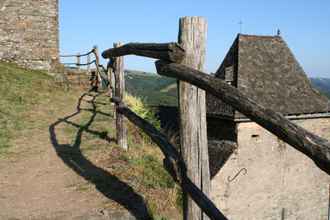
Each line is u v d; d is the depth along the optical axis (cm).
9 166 667
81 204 494
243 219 1853
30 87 1569
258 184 1875
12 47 2030
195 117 352
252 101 249
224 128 1903
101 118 1080
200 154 355
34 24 2056
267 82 2156
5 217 454
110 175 601
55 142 827
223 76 2227
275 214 1928
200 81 301
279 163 1916
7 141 823
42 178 602
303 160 1972
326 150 188
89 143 800
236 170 1817
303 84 2228
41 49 2070
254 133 1852
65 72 1875
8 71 1761
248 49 2259
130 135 927
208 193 359
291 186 1959
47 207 486
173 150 398
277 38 2400
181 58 340
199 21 340
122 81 761
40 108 1232
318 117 2120
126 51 519
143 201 502
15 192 543
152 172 663
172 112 2264
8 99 1280
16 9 2028
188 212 359
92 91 1752
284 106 2056
